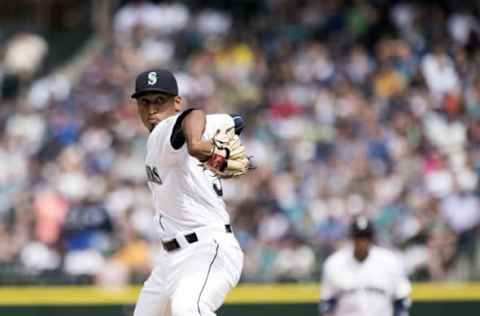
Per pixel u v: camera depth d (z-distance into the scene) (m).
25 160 54.00
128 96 59.31
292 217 48.28
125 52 63.50
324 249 45.38
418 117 57.19
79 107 58.41
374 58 62.97
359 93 58.84
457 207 50.03
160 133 20.42
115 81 61.03
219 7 67.06
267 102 58.91
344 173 51.75
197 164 21.38
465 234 47.69
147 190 50.16
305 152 54.41
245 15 66.94
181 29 65.12
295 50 63.09
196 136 19.34
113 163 52.28
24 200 49.09
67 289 38.50
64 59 66.50
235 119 21.53
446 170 52.59
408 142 55.28
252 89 60.09
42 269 41.53
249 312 38.62
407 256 45.88
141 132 54.88
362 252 31.64
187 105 59.00
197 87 60.00
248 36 64.94
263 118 57.69
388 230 47.44
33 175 52.34
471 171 53.12
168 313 22.14
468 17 65.75
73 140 55.16
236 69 61.56
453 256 45.44
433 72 60.69
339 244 45.94
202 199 21.38
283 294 39.06
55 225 47.12
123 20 65.75
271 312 38.72
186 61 62.94
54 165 52.72
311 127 56.44
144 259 44.88
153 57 62.91
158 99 21.09
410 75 61.09
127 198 48.88
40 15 71.38
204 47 64.19
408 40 63.91
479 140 56.28
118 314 37.75
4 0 73.38
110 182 50.34
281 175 51.03
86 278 41.75
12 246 45.84
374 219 48.41
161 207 21.62
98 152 53.62
